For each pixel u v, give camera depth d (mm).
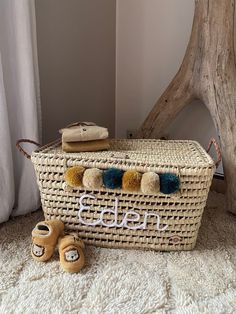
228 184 1483
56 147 1284
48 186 1173
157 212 1147
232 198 1480
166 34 1791
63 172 1136
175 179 1057
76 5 1672
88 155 1170
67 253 1079
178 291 997
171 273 1081
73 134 1209
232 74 1435
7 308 916
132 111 2006
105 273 1068
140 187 1077
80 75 1771
